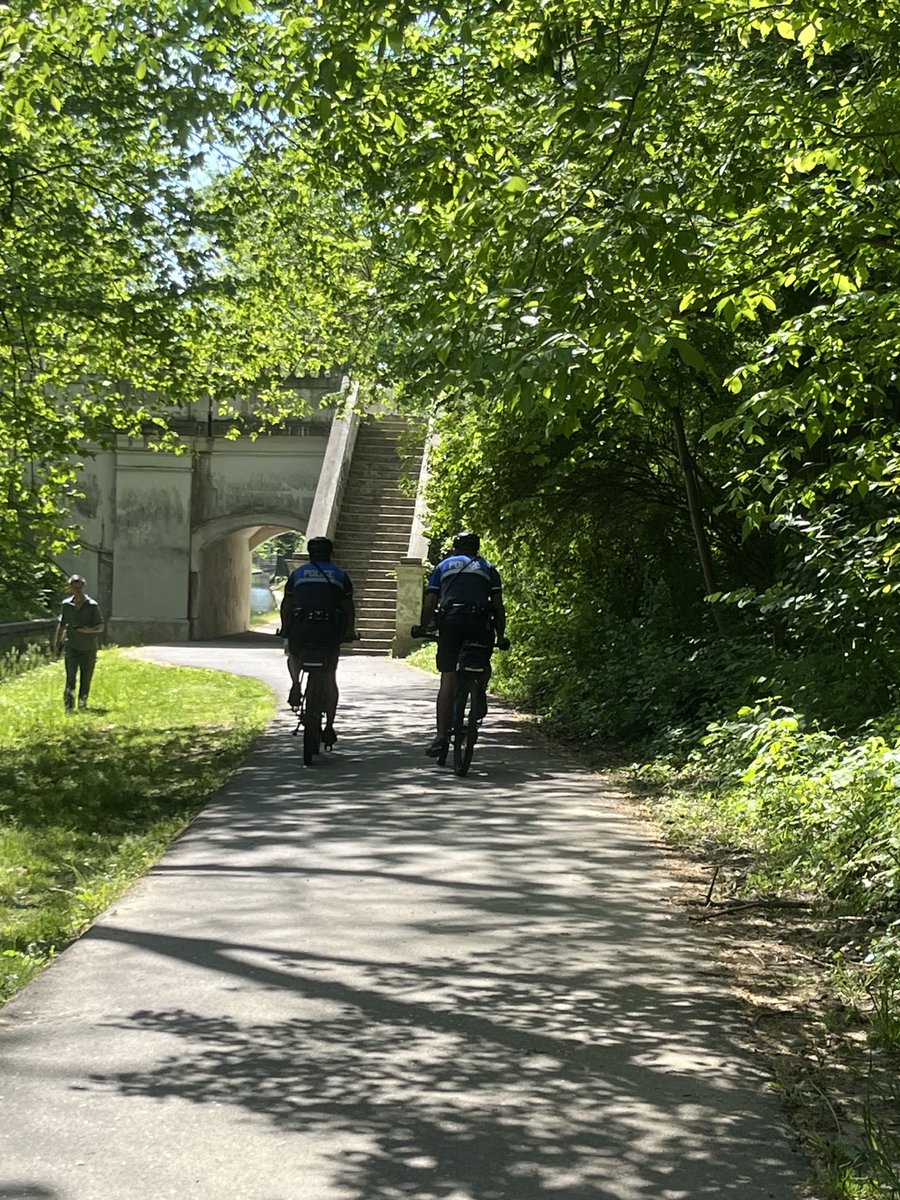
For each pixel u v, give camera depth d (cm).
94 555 3972
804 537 1073
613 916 681
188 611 3981
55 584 3947
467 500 1648
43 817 1003
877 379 830
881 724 931
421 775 1202
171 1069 455
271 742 1462
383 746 1424
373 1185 366
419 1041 488
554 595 1927
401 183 886
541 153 720
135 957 597
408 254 1228
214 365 1680
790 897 723
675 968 588
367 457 3591
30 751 1452
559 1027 506
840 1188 361
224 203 1489
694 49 736
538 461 1452
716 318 805
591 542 1758
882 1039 489
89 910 705
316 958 597
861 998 543
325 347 1819
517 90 784
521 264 589
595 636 1691
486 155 727
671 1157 387
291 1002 533
